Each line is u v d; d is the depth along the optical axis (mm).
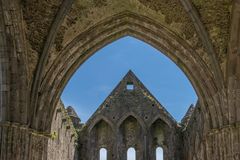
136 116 37969
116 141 37500
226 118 18172
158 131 38312
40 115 18953
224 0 17938
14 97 17922
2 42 17641
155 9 19469
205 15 18516
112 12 19922
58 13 18422
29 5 17875
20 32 17719
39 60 18625
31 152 18266
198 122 29531
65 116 33000
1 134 17406
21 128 17812
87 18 19531
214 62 18703
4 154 17234
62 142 32844
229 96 18219
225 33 18547
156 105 38250
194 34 19234
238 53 18266
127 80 39188
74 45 19906
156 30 20250
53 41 18797
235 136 17641
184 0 18312
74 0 18484
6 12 17219
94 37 20344
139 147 37688
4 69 17828
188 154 35094
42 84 19000
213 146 18656
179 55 20109
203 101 19609
